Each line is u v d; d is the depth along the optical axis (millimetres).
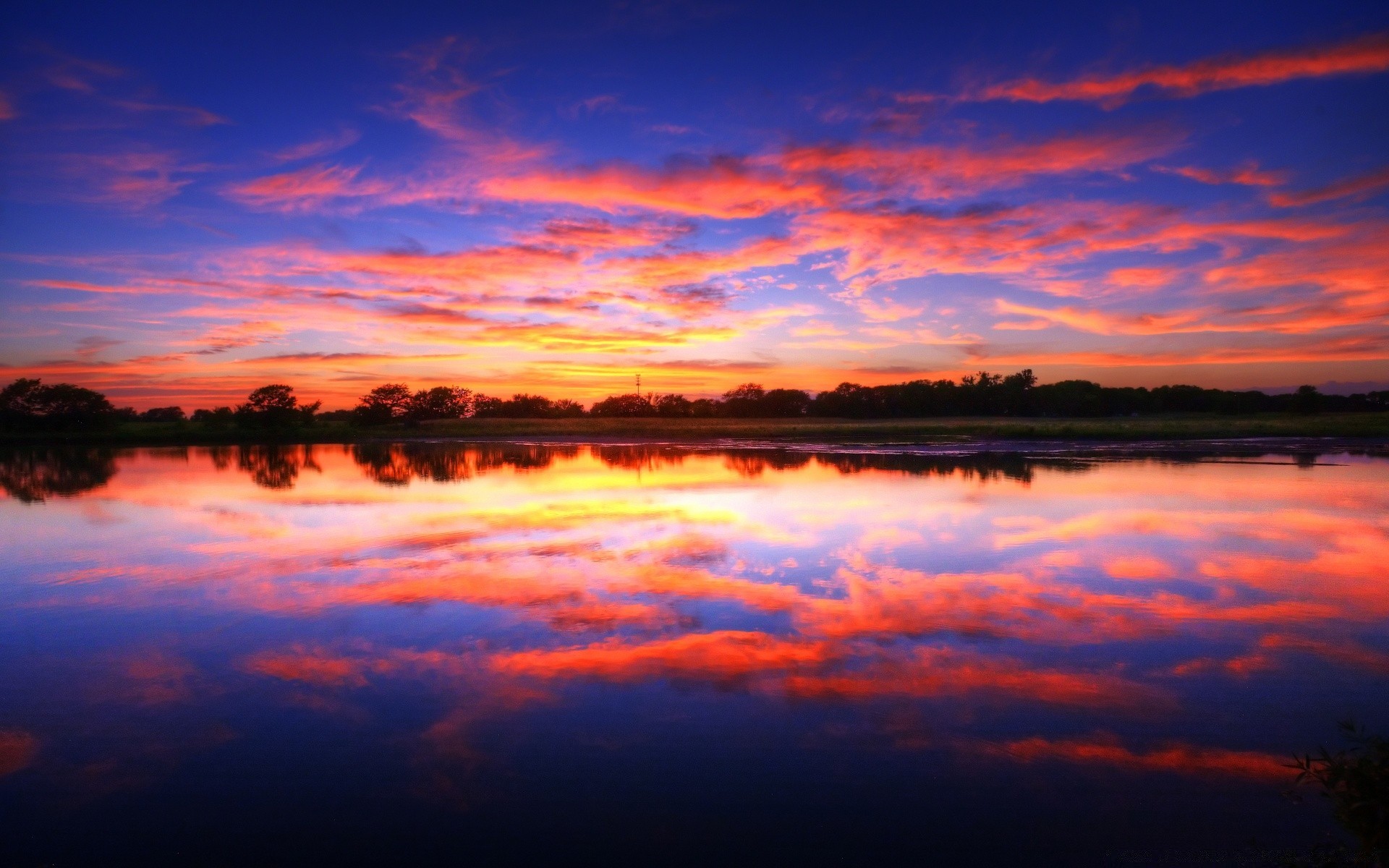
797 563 11461
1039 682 6766
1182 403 113375
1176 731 5812
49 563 11992
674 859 4336
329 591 10023
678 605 9219
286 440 60594
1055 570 10938
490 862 4340
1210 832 4512
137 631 8430
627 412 116250
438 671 7125
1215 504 17609
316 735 5875
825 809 4820
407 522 15680
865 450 41812
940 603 9242
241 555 12461
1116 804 4832
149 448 51688
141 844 4531
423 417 82875
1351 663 7184
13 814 4848
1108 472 26500
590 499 19188
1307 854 4230
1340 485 21422
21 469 31828
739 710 6223
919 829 4598
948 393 115312
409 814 4816
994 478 24312
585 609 9055
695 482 23719
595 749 5613
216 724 6082
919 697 6453
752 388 125875
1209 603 9219
